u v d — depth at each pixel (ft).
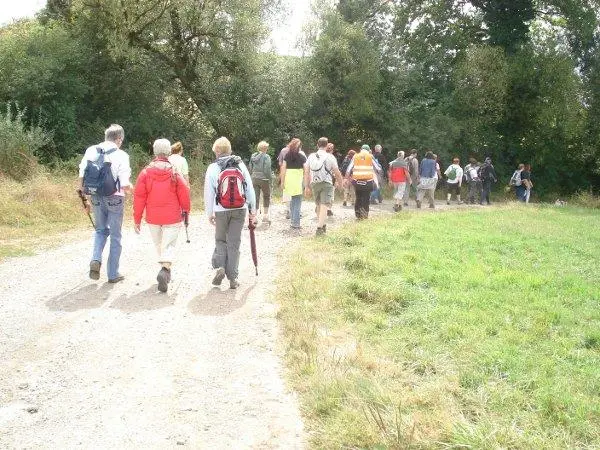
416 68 95.61
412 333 18.06
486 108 95.25
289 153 37.88
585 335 18.61
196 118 79.61
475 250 32.71
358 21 86.22
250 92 77.30
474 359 15.90
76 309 20.04
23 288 22.59
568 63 94.84
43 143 54.90
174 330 18.19
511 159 101.96
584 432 12.12
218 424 12.53
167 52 75.72
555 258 31.96
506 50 96.63
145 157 63.36
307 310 19.81
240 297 21.83
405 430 11.73
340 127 87.25
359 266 26.25
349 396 13.23
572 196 94.53
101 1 66.80
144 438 11.91
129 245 31.50
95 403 13.35
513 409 13.11
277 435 12.09
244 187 22.56
